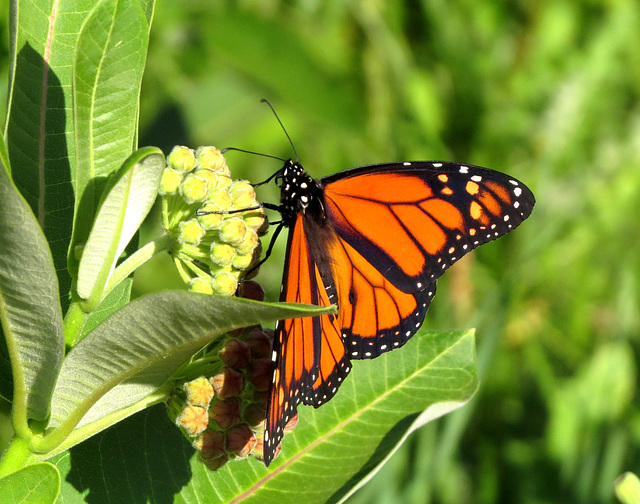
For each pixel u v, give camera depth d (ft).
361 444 1.92
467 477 2.45
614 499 2.38
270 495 1.90
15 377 1.77
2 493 1.77
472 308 2.51
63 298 1.86
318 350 1.91
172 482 1.90
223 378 1.82
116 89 1.78
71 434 1.80
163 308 1.73
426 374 1.95
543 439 2.47
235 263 1.85
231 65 2.47
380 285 1.96
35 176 1.85
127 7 1.76
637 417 2.48
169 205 1.84
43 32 1.84
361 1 2.55
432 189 1.95
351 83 2.52
